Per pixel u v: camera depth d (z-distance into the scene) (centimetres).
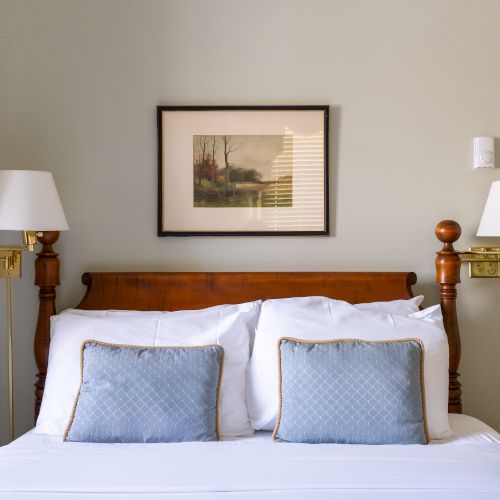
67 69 282
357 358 219
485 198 281
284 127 281
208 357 224
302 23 281
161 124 280
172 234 281
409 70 281
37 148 282
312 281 275
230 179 282
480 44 281
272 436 220
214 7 281
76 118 282
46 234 270
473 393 282
